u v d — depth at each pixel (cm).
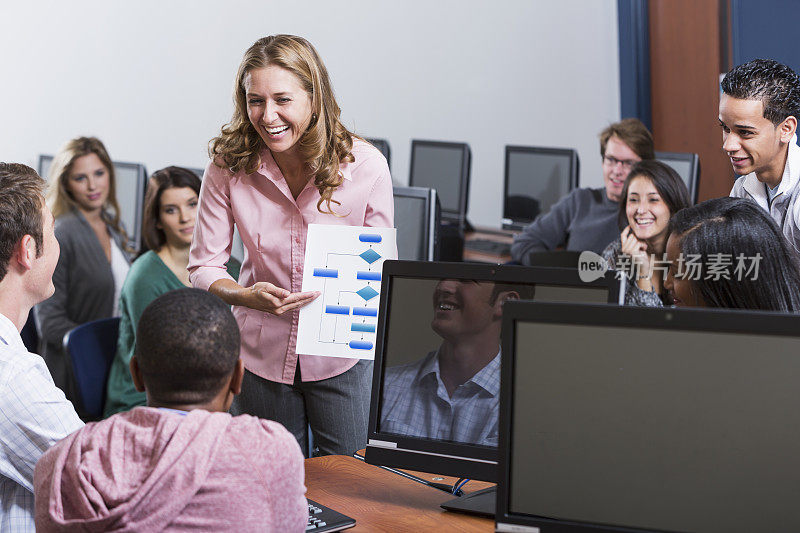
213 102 563
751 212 154
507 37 639
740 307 152
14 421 155
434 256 268
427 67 620
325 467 183
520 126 651
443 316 162
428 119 626
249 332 219
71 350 297
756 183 226
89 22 527
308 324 197
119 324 318
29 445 157
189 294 127
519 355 135
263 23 569
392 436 163
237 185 218
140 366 126
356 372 218
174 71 551
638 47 631
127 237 473
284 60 198
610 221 443
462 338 161
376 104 609
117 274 450
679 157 417
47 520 117
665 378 128
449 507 160
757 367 124
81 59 528
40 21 515
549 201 518
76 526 114
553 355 133
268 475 120
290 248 217
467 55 630
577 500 132
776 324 123
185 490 114
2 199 160
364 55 600
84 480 116
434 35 619
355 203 216
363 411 220
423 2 612
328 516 154
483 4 629
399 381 164
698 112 594
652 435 129
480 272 160
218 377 125
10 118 515
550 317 133
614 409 130
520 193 530
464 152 537
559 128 660
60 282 433
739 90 208
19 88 515
